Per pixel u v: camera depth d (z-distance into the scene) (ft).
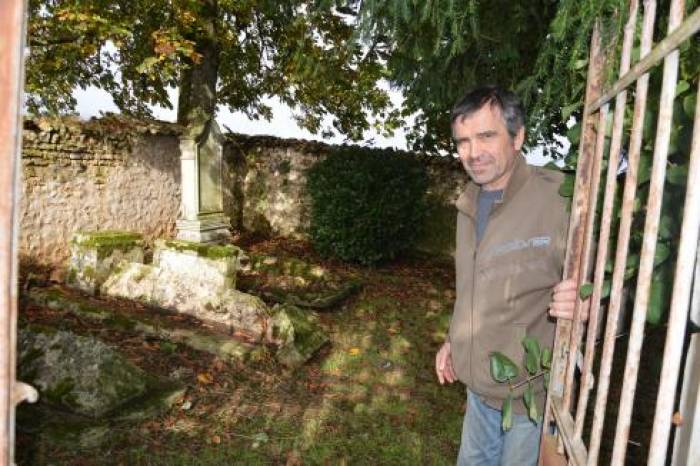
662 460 2.29
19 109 1.79
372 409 12.86
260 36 29.53
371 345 17.28
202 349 14.57
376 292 23.53
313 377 14.40
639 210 3.88
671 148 3.30
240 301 16.63
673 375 2.25
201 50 25.43
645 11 3.16
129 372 11.83
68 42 21.26
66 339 11.80
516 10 8.21
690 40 3.43
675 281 2.26
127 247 19.66
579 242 4.46
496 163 5.90
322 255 29.04
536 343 5.08
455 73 10.69
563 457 4.26
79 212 22.84
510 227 6.09
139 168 26.05
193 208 24.81
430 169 30.81
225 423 11.48
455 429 12.05
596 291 3.64
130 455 9.91
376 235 27.20
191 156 24.50
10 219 1.83
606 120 3.84
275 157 34.01
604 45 4.02
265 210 34.58
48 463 9.30
